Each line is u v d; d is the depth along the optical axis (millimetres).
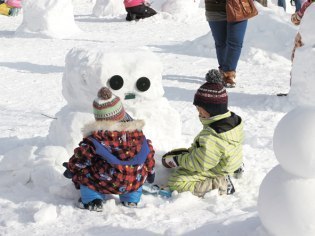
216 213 4379
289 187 3041
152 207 4469
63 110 5445
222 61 9242
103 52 4996
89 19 17203
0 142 6086
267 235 3219
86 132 4430
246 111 7598
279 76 9898
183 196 4645
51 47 12195
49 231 4070
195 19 16812
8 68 10023
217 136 4688
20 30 13641
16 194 4738
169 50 11992
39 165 4996
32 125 6836
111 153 4379
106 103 4340
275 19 11484
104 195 4566
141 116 5168
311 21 7398
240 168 5047
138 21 16406
